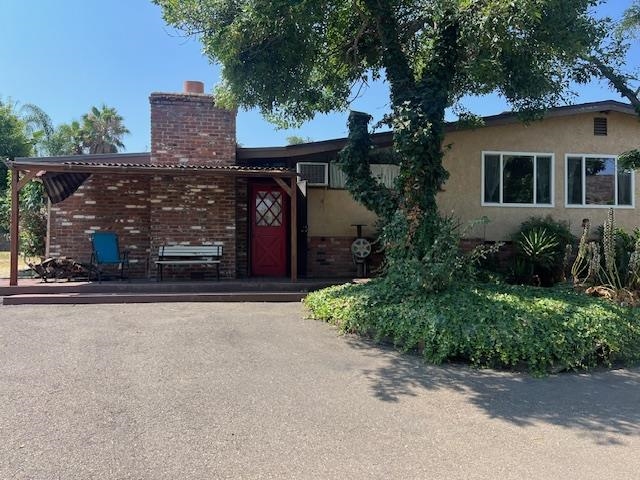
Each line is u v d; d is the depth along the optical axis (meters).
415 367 6.11
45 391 4.87
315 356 6.37
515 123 13.31
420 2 9.93
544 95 10.53
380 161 12.58
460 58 9.23
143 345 6.63
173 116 12.36
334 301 8.55
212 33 8.73
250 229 12.98
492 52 8.84
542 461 3.73
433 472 3.52
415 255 8.32
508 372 6.09
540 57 9.59
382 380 5.57
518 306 7.18
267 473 3.44
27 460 3.52
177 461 3.57
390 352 6.68
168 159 12.30
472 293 7.84
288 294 10.43
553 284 11.72
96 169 10.31
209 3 8.49
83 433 3.97
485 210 13.26
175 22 8.73
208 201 12.32
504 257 13.27
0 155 30.38
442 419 4.52
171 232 12.14
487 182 13.31
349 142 9.45
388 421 4.42
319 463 3.60
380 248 11.95
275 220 13.12
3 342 6.68
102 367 5.66
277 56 9.28
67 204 12.25
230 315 8.74
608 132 13.73
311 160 12.97
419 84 8.87
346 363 6.13
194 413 4.44
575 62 10.32
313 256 13.06
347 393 5.11
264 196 13.09
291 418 4.41
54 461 3.51
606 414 4.75
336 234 13.16
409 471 3.52
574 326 6.68
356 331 7.47
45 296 9.72
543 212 13.43
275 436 4.03
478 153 13.27
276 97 9.98
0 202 19.38
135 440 3.88
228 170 10.80
